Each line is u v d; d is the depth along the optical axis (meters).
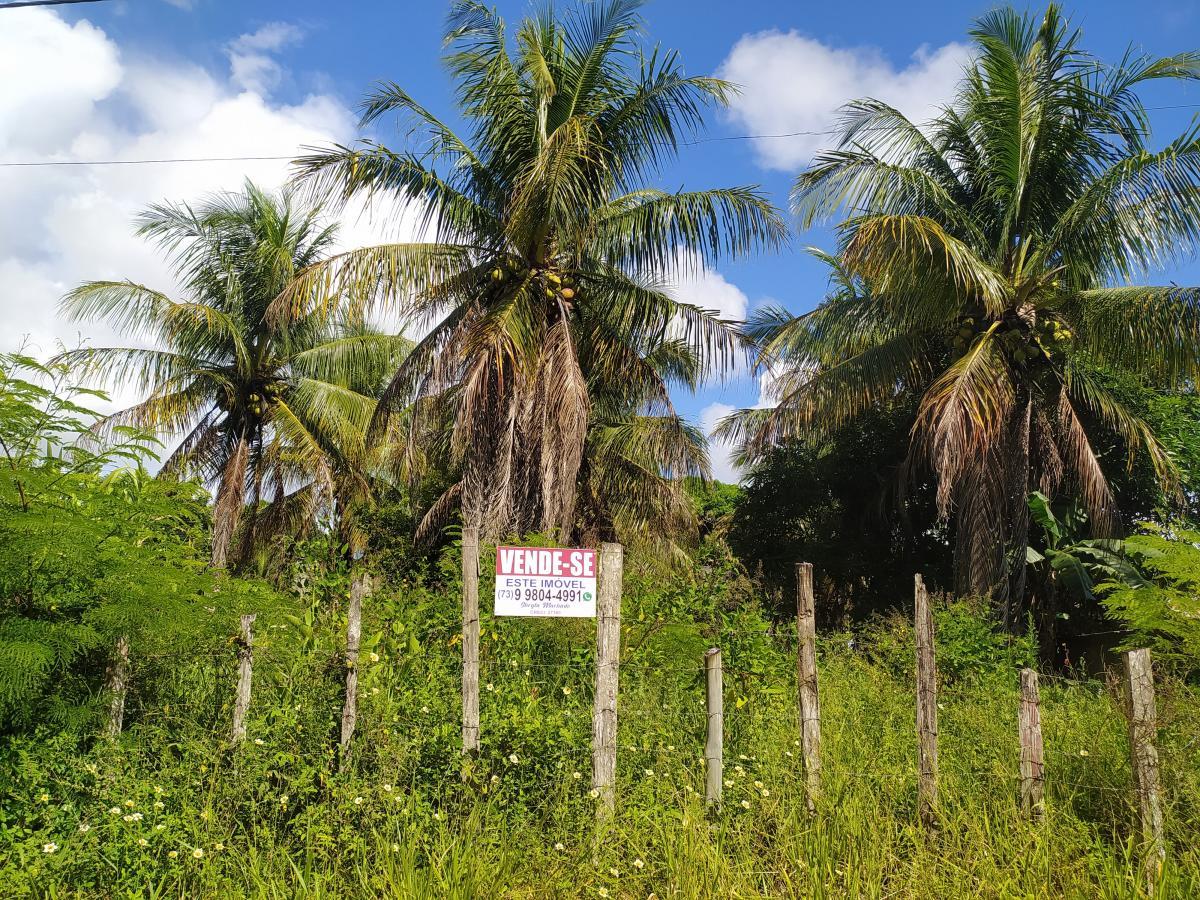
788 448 22.77
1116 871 5.07
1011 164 15.90
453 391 15.95
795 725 7.50
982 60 16.02
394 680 6.76
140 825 5.13
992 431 14.74
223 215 21.47
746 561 22.89
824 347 17.50
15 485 5.66
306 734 6.01
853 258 14.55
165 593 6.17
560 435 14.22
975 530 15.29
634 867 5.26
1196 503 17.31
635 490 19.11
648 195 16.83
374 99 14.86
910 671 10.76
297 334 22.69
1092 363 17.50
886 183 16.14
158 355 21.05
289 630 7.78
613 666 6.05
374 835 5.12
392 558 13.08
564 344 14.68
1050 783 6.07
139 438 6.36
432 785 5.75
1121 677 6.95
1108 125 15.38
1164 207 14.61
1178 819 5.52
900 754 7.11
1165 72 14.70
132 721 6.36
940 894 4.98
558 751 6.04
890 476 20.92
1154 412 17.56
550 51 15.78
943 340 17.23
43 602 5.86
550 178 14.05
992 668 11.31
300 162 14.46
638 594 9.23
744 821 5.84
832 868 5.32
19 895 4.54
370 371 23.20
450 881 4.90
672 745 6.55
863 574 21.70
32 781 5.31
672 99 15.34
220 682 6.91
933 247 14.41
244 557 22.22
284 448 20.94
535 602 6.19
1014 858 5.17
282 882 4.86
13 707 5.51
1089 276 15.92
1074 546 15.99
